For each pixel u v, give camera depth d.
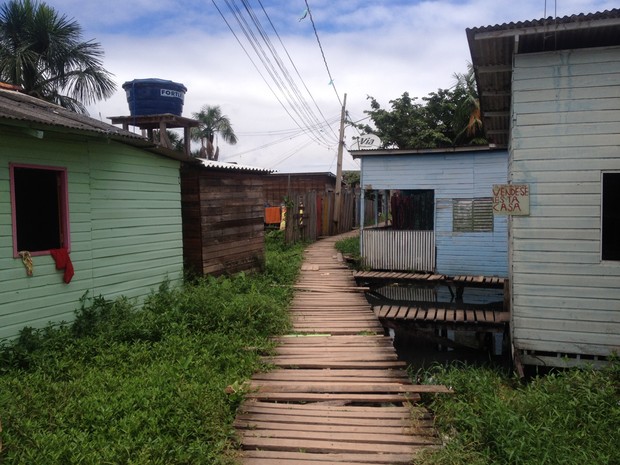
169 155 8.27
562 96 6.32
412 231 13.51
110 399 4.41
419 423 4.24
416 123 21.88
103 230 6.95
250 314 7.09
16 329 5.66
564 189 6.36
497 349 9.91
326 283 11.33
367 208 26.55
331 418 4.37
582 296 6.35
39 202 6.51
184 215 9.35
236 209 10.59
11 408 4.06
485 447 4.01
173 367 5.21
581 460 3.90
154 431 3.85
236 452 3.78
